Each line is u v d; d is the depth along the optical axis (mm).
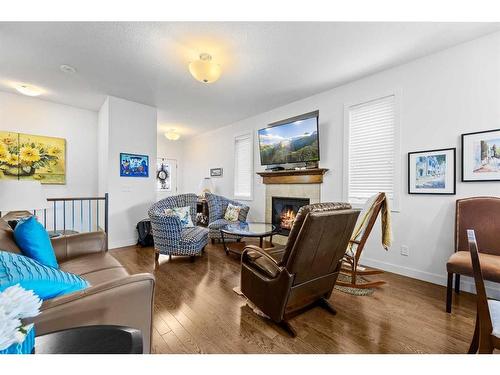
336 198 3465
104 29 2164
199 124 5531
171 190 7047
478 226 2178
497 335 1091
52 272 1011
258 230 3373
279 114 4324
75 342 738
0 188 1768
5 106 3699
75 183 4371
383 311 1966
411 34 2213
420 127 2646
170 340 1562
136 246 3992
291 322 1796
